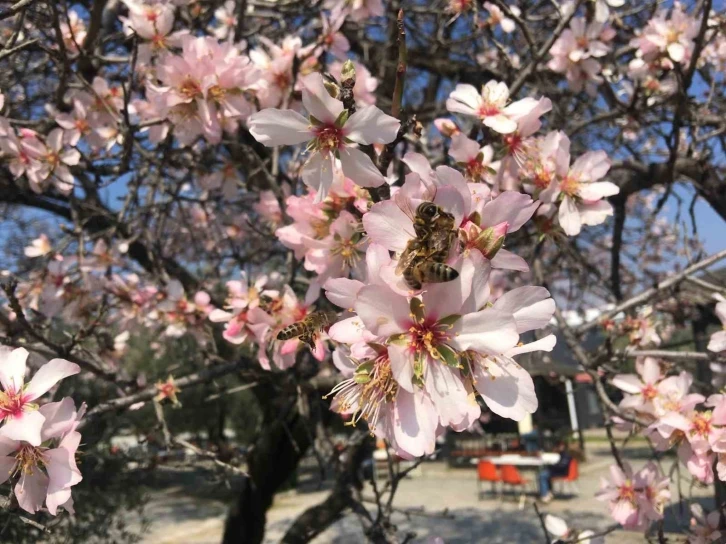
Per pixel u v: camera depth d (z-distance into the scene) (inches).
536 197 64.5
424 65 175.5
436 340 37.8
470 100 64.1
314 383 105.5
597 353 94.1
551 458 407.8
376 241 39.1
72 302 119.0
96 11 92.5
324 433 106.8
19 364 52.6
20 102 126.6
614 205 141.2
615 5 99.0
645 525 83.4
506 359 40.1
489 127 62.3
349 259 57.6
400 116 50.8
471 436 621.6
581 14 113.4
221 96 76.8
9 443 49.8
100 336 124.6
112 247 127.3
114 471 151.3
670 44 103.7
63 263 116.9
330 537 296.5
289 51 86.4
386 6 138.3
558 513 339.9
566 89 144.6
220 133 84.9
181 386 89.2
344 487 98.3
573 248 153.9
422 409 38.0
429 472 556.7
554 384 162.1
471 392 38.9
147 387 90.5
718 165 146.9
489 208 41.5
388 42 143.2
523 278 186.2
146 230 127.6
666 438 73.9
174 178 154.3
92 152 108.5
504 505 376.8
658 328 170.1
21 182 112.4
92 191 132.1
